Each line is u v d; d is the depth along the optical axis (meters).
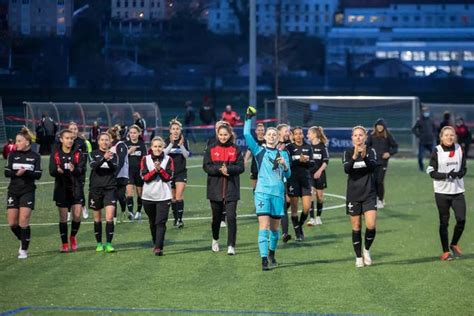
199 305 13.41
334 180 36.47
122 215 23.41
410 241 20.11
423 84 111.12
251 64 49.78
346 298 13.97
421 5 143.38
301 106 52.62
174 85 94.38
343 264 17.08
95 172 18.31
